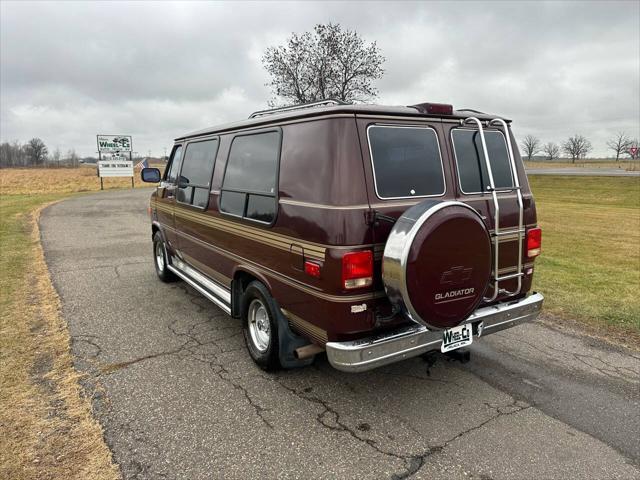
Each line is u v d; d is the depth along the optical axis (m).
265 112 4.75
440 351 3.36
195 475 2.65
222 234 4.41
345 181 2.90
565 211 18.30
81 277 6.98
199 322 5.09
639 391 3.63
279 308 3.64
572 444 2.95
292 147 3.34
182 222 5.55
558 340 4.64
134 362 4.08
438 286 2.90
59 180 46.62
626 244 10.41
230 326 4.98
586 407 3.40
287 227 3.31
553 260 8.48
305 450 2.88
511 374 3.92
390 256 2.81
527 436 3.04
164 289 6.36
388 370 3.99
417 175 3.22
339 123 2.97
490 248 3.12
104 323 5.03
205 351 4.34
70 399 3.43
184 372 3.91
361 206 2.91
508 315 3.61
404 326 3.20
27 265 7.65
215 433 3.05
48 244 9.73
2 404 3.34
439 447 2.92
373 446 2.93
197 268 5.34
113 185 37.59
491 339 4.67
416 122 3.26
